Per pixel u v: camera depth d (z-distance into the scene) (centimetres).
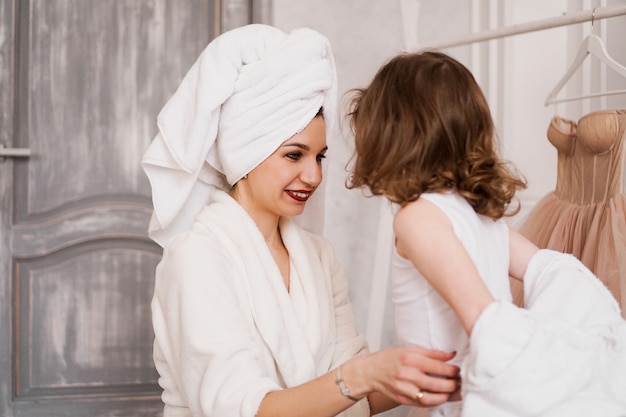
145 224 262
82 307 260
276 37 156
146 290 263
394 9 272
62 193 258
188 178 158
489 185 110
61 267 258
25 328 256
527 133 255
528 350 92
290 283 159
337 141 263
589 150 179
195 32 264
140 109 262
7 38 253
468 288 99
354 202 266
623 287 164
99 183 260
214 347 132
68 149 258
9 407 253
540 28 184
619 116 172
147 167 161
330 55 158
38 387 256
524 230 193
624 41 233
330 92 157
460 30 273
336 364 158
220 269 142
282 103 149
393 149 111
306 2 260
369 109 117
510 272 124
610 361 96
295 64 149
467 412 94
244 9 262
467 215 110
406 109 111
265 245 152
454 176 110
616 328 101
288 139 150
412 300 114
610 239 169
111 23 260
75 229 258
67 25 258
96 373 260
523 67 255
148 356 263
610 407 92
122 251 262
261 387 126
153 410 261
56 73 257
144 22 262
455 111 110
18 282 256
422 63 114
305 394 120
